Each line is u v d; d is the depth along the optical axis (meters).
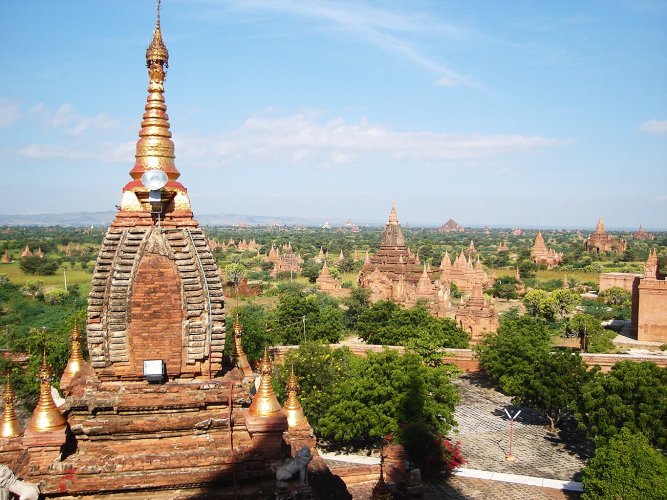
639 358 71.44
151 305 21.16
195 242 22.08
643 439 38.62
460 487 43.75
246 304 120.62
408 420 47.53
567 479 45.94
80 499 18.84
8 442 22.89
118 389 20.59
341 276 195.75
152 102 22.55
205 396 20.78
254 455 20.22
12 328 89.25
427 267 124.38
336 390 52.06
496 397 68.88
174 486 19.33
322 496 21.78
